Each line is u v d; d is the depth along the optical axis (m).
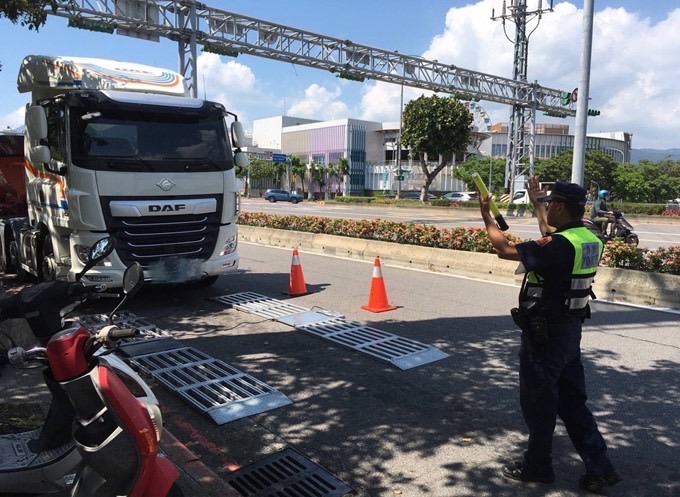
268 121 97.44
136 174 7.23
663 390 5.12
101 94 7.34
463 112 37.53
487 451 4.05
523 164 36.81
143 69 9.11
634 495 3.50
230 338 6.68
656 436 4.27
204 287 9.61
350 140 78.94
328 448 4.10
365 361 5.90
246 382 5.26
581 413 3.54
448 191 80.75
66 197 7.23
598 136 121.94
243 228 17.16
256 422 4.49
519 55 34.91
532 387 3.43
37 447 3.09
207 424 4.47
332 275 10.91
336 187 80.25
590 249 3.35
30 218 9.05
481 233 11.29
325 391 5.11
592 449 3.48
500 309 8.11
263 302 8.45
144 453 2.50
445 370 5.63
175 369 5.55
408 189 77.06
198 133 7.86
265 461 3.92
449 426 4.43
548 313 3.36
